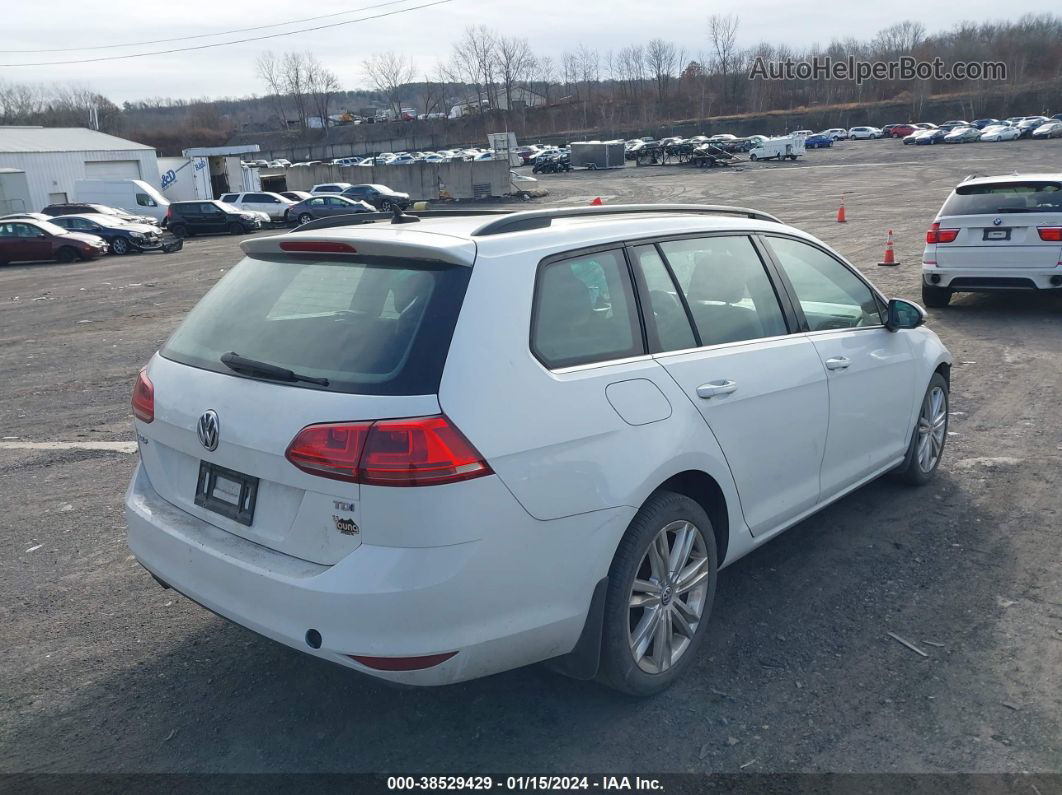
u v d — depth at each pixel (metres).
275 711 3.33
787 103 125.00
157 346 11.71
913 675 3.43
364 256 3.11
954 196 10.90
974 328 10.17
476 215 3.62
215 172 53.00
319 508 2.70
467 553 2.64
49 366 10.55
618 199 40.97
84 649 3.82
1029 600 3.99
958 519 4.90
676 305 3.50
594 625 3.03
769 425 3.73
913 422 5.04
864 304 4.71
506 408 2.74
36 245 27.59
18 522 5.33
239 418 2.90
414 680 2.66
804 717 3.19
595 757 3.00
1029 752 2.97
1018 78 113.62
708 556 3.49
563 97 137.88
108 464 6.47
